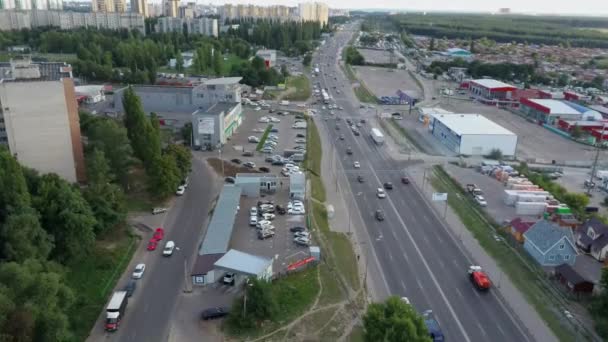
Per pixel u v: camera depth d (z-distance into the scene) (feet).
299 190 354.95
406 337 180.24
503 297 250.16
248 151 465.88
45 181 268.82
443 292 253.03
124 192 351.46
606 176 419.95
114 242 280.92
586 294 250.16
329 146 510.99
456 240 310.04
